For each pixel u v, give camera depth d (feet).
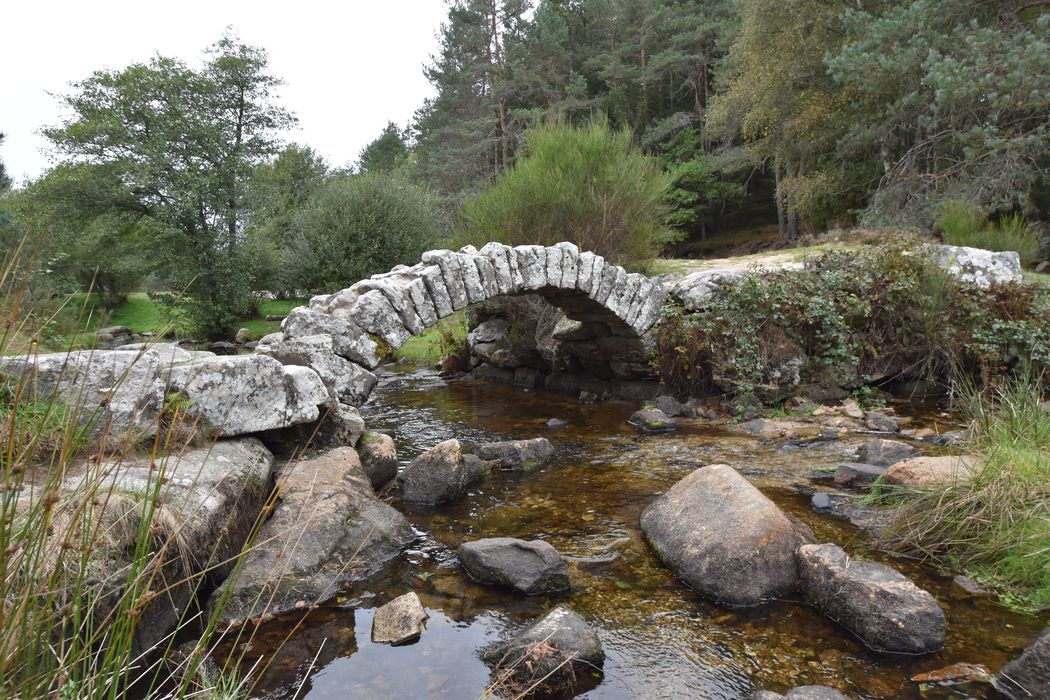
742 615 9.92
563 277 22.90
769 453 18.53
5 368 6.44
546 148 31.99
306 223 58.49
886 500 13.58
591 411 26.30
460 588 10.97
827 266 27.02
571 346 29.78
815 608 10.04
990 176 39.06
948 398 24.81
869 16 44.70
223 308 62.39
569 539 13.00
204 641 6.18
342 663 8.73
